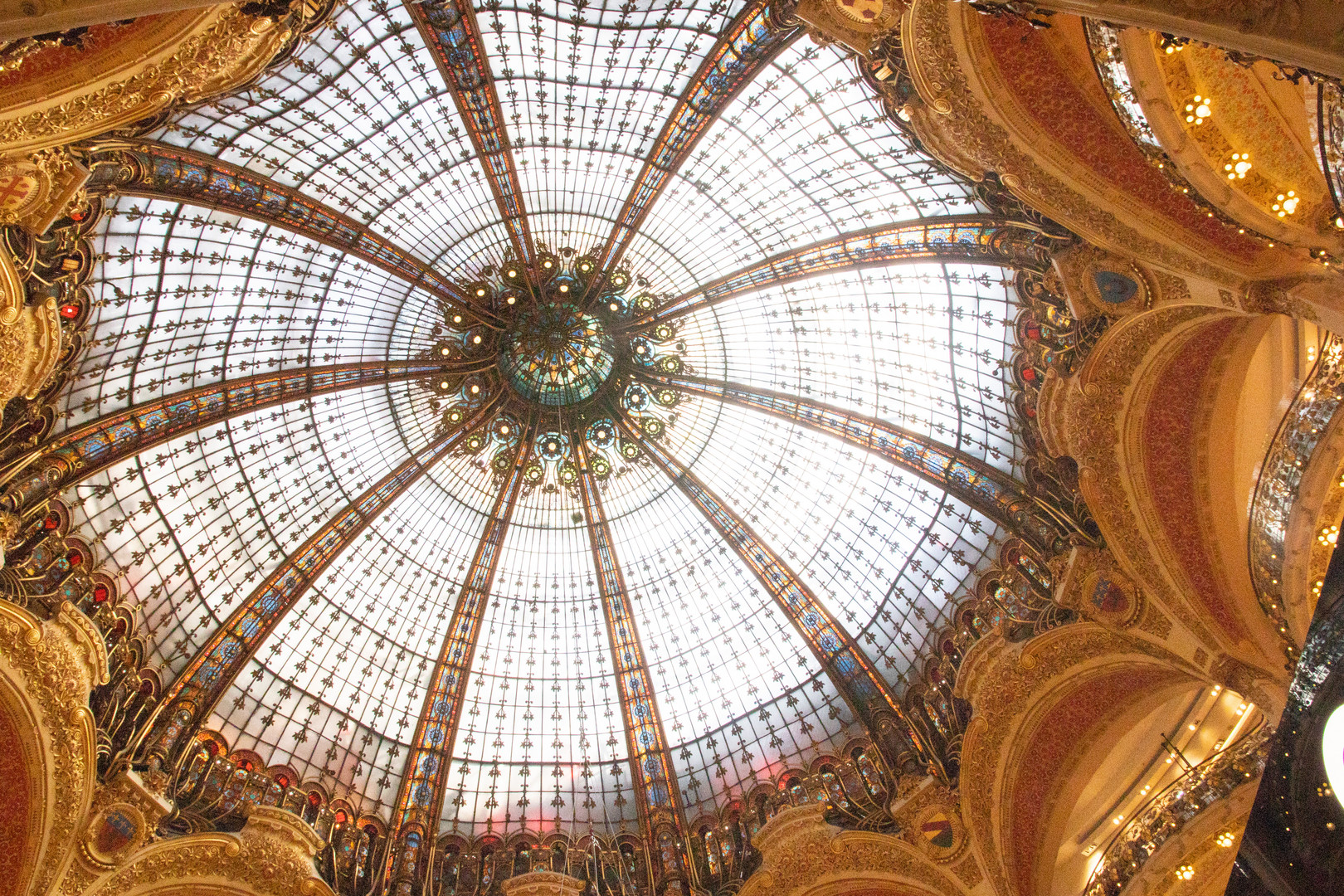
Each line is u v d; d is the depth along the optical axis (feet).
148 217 55.31
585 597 82.64
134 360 60.18
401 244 69.92
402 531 78.48
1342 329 40.78
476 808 75.10
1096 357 55.42
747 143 63.72
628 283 77.15
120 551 62.95
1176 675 61.72
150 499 64.39
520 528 82.43
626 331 79.87
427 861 71.00
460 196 68.54
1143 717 65.36
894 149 56.80
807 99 58.44
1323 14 23.62
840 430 75.92
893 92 49.24
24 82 39.60
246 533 70.69
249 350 67.46
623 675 80.79
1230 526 55.88
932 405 70.38
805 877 65.87
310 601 73.67
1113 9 26.78
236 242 61.31
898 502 74.84
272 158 59.26
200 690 66.44
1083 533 60.39
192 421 64.75
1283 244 41.45
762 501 81.10
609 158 67.26
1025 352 60.75
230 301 63.93
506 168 67.41
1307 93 34.55
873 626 76.02
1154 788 65.36
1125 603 59.21
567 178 69.31
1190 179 40.91
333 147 60.44
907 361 70.28
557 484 83.05
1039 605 64.18
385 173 64.18
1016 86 44.96
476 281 75.25
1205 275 45.44
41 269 49.65
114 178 50.21
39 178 45.29
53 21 23.95
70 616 57.16
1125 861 60.64
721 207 69.62
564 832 74.43
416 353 76.54
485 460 81.35
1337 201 36.04
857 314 71.15
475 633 79.97
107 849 56.95
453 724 77.10
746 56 57.52
